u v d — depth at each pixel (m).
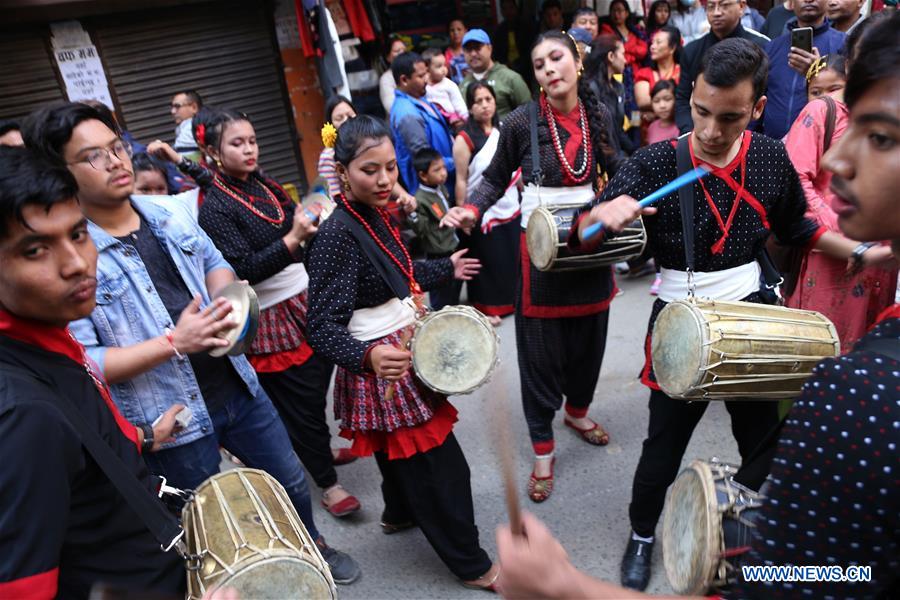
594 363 2.91
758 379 1.80
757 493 1.24
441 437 2.14
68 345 1.29
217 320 1.64
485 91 4.21
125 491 1.21
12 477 1.04
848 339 2.62
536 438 2.75
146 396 1.80
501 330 4.38
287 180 6.03
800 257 2.63
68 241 1.17
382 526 2.71
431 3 7.60
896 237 0.76
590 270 2.65
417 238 4.35
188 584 1.36
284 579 1.37
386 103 5.82
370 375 2.09
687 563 1.24
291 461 2.27
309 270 2.03
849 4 3.64
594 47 4.41
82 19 5.05
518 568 0.85
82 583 1.20
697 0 7.13
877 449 0.68
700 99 1.77
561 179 2.67
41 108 1.69
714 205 1.92
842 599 0.73
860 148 0.73
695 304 1.84
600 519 2.62
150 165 2.94
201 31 5.46
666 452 2.15
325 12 5.36
